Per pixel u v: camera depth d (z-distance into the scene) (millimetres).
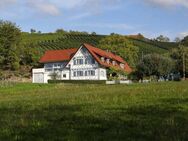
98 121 17094
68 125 16203
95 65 116625
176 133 13562
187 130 14078
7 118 19094
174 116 17750
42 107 25203
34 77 118062
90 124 16297
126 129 14906
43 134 14219
